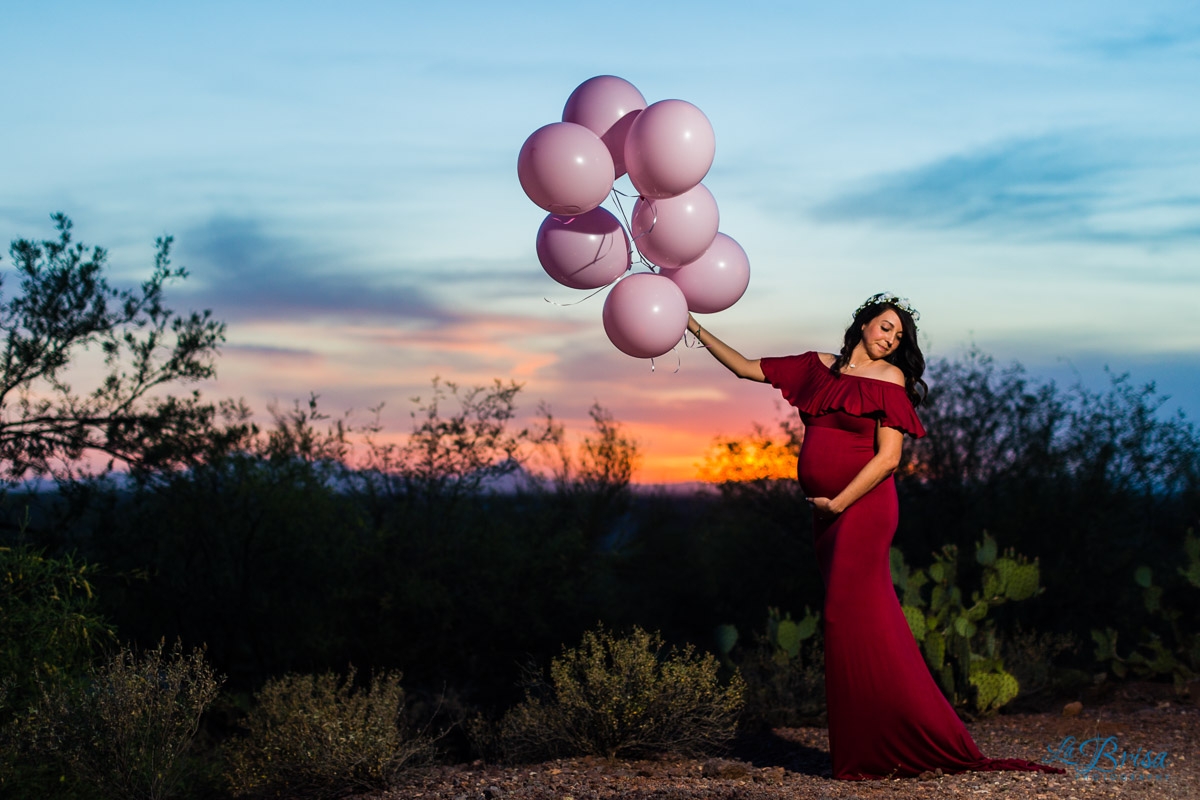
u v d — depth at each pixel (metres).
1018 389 13.23
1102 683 7.62
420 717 9.38
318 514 11.12
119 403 10.09
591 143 4.57
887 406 4.73
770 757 5.72
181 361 10.15
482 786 4.73
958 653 6.68
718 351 5.25
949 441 13.17
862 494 4.71
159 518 10.38
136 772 4.84
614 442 14.69
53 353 9.59
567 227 4.86
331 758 5.09
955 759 4.68
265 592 10.94
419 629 11.66
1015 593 7.06
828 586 4.78
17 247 9.51
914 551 13.25
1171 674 7.76
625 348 4.91
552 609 12.59
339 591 11.19
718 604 15.02
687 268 5.11
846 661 4.69
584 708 5.57
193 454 10.36
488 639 11.94
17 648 5.37
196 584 10.61
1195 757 5.23
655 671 5.80
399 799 4.70
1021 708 7.09
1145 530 12.47
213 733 8.85
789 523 14.51
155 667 5.14
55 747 4.75
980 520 12.84
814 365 5.08
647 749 5.57
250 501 10.97
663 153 4.51
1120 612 11.02
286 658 10.59
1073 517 11.96
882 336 4.91
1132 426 12.66
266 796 5.21
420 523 12.45
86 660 5.71
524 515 13.83
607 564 13.83
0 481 9.38
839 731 4.71
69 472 9.87
